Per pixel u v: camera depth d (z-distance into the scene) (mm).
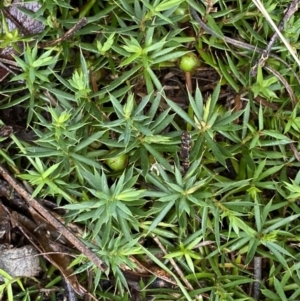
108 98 239
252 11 248
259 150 250
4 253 248
